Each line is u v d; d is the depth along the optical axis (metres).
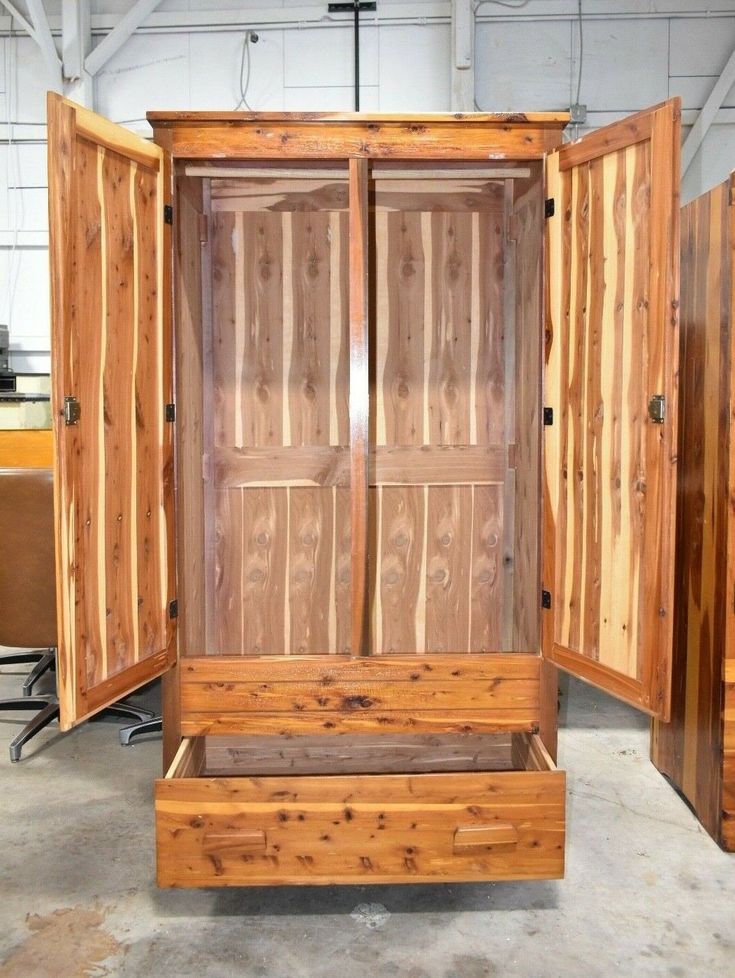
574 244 2.33
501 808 1.98
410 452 3.11
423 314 3.08
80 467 2.05
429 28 4.42
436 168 2.56
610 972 1.84
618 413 2.20
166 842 1.96
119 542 2.23
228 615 3.14
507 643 3.13
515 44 4.41
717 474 2.37
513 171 2.56
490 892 2.16
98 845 2.37
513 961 1.88
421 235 3.05
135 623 2.30
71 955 1.90
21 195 4.64
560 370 2.39
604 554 2.26
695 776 2.54
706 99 4.41
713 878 2.21
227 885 1.97
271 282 3.06
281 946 1.93
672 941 1.95
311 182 2.85
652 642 2.10
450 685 2.36
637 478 2.15
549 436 2.41
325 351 3.09
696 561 2.53
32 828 2.46
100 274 2.12
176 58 4.51
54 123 1.92
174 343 2.43
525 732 2.44
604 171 2.21
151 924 2.02
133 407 2.28
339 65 4.46
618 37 4.39
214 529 3.08
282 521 3.13
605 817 2.54
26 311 4.70
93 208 2.08
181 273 2.57
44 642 2.96
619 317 2.19
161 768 2.88
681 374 2.66
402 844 1.98
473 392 3.11
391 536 3.13
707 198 2.44
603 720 3.33
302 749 2.76
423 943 1.94
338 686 2.35
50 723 3.30
